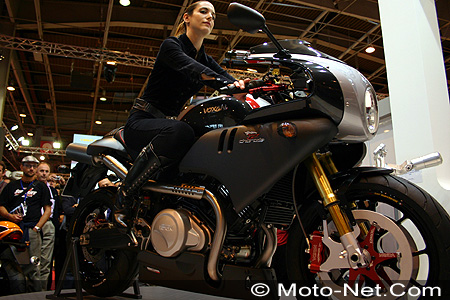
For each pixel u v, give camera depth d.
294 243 1.50
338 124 1.39
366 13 8.86
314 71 1.43
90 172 2.29
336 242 1.37
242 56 1.66
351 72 1.46
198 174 1.72
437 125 2.57
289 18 9.83
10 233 2.96
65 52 10.99
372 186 1.39
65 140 19.72
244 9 1.40
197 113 1.77
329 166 1.54
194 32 1.93
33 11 9.62
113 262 2.18
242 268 1.51
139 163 1.73
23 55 11.65
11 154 18.39
